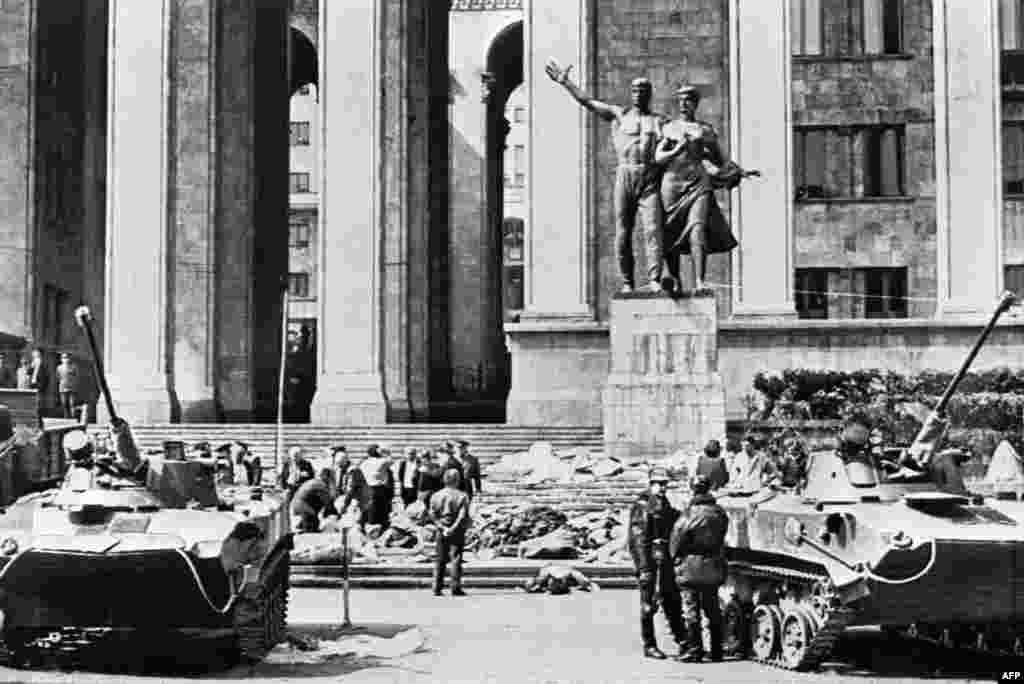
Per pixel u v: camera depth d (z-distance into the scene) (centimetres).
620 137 3531
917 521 1586
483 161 7331
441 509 2450
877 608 1575
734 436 3672
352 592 2497
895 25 4931
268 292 5341
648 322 3497
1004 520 1630
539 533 2859
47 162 5209
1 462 2108
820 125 4938
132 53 4631
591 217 4422
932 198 4875
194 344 4659
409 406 4584
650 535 1770
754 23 4403
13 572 1572
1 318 4984
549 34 4466
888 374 3959
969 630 1816
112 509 1658
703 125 3534
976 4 4347
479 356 7169
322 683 1568
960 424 3712
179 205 4709
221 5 4906
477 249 7269
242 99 4962
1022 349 4209
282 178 5409
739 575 1822
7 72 5028
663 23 4534
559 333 4350
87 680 1580
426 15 5238
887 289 4881
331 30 4594
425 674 1628
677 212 3497
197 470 1794
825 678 1606
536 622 2091
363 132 4556
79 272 5562
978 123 4325
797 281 4912
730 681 1580
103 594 1583
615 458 3484
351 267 4519
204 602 1586
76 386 5016
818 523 1627
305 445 4084
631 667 1686
